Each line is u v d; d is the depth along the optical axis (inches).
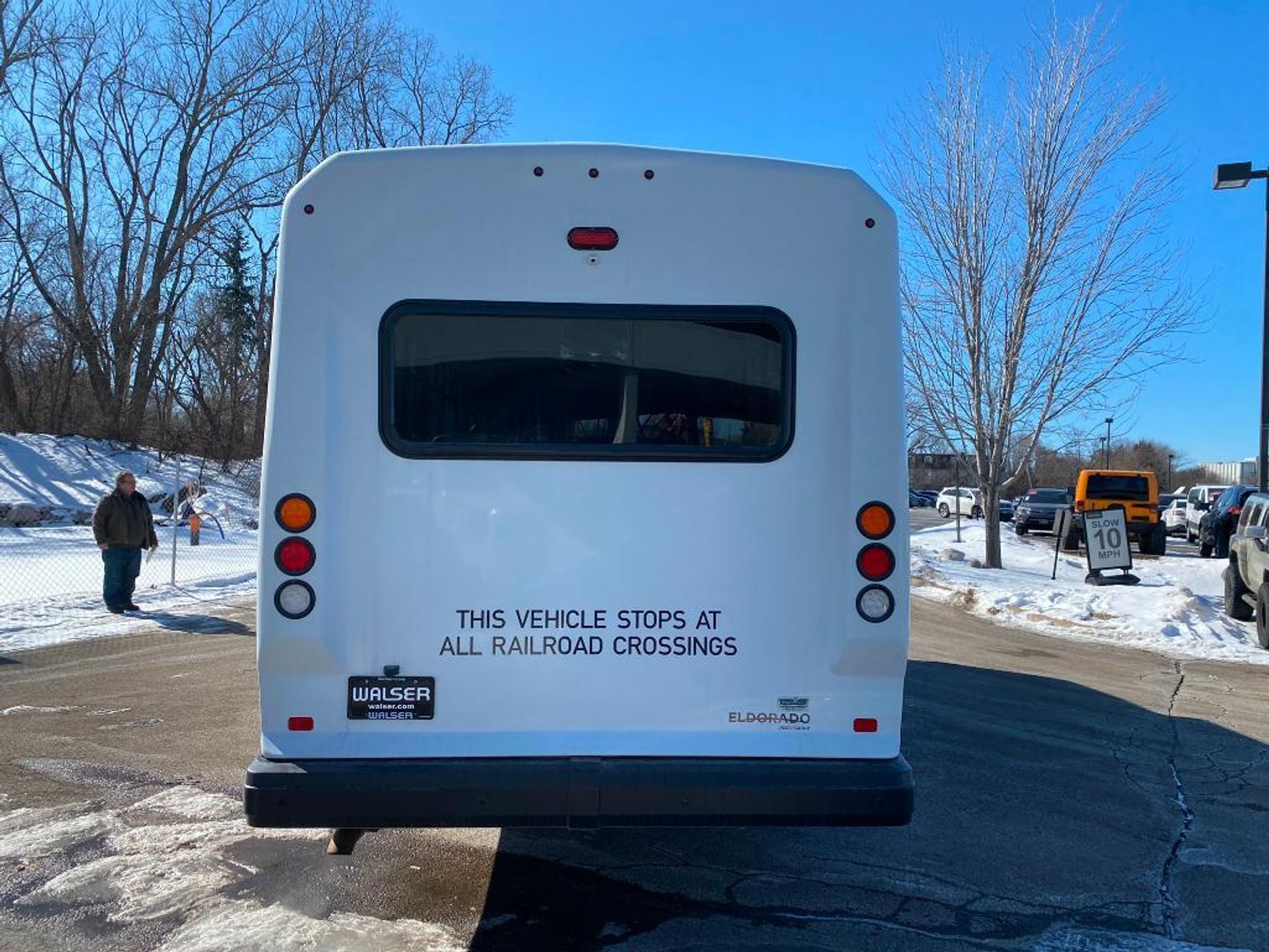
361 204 139.2
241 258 1624.0
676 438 141.3
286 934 146.1
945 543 1066.7
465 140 1428.4
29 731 253.3
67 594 507.8
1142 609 523.8
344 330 138.9
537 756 138.4
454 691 138.6
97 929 146.8
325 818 132.2
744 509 141.3
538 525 139.9
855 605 141.3
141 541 462.0
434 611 138.6
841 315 142.9
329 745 137.2
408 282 139.7
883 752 140.9
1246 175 651.5
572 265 141.3
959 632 478.0
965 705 312.8
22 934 144.5
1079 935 154.6
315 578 137.3
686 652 140.3
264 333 1593.3
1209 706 321.1
